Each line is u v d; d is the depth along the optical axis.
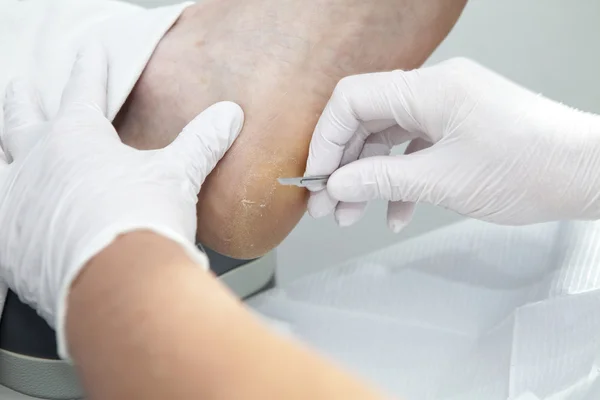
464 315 0.64
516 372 0.54
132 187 0.48
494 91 0.61
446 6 0.66
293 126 0.62
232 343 0.28
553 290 0.62
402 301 0.67
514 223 0.66
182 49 0.66
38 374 0.60
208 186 0.60
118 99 0.64
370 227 0.94
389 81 0.62
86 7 0.75
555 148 0.59
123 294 0.32
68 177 0.50
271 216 0.61
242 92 0.62
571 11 1.28
